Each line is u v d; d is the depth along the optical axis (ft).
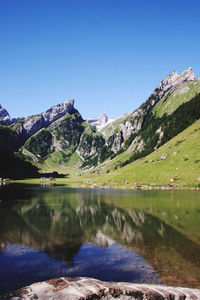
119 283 38.04
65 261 75.61
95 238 103.50
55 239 102.37
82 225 131.23
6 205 214.28
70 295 31.71
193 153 446.19
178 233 110.01
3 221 142.51
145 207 193.16
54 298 30.89
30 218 152.66
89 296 31.76
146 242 96.12
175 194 291.58
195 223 131.13
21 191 403.95
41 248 89.51
